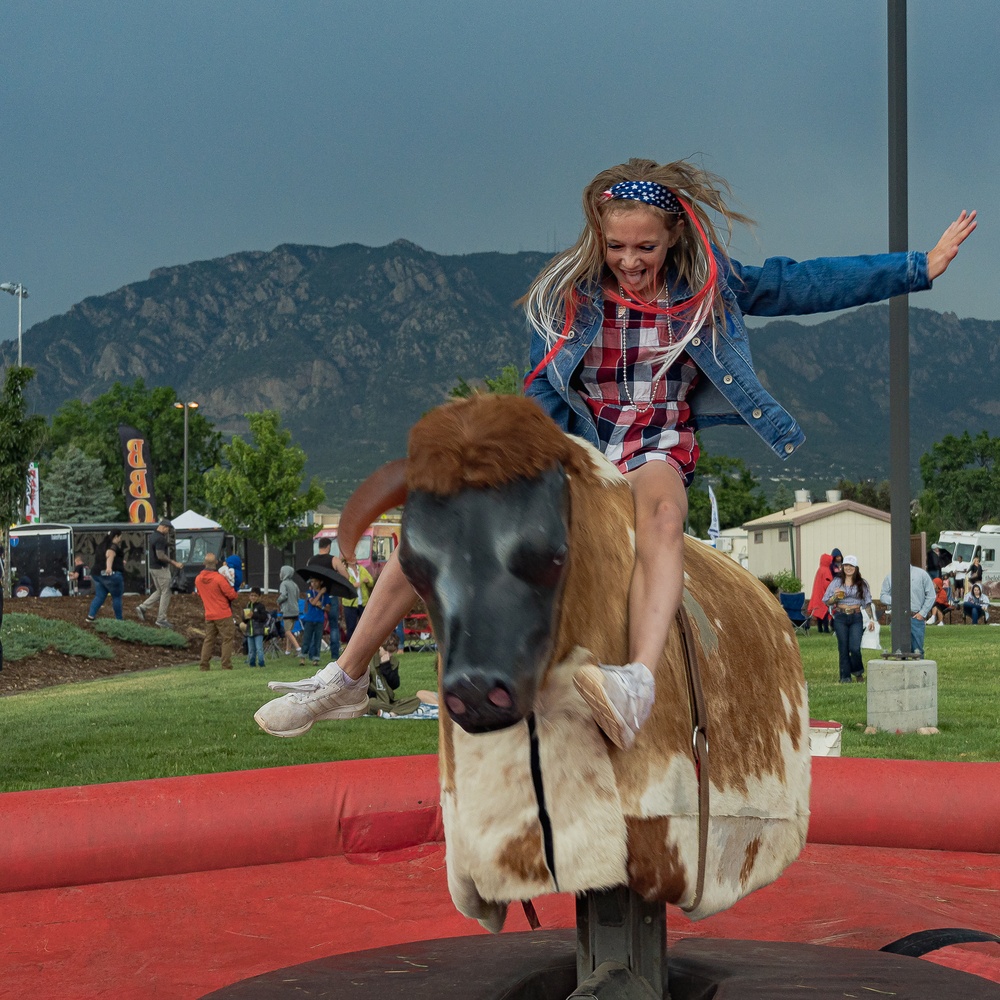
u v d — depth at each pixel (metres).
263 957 3.72
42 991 3.43
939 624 32.22
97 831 4.59
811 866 4.57
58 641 19.97
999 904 4.23
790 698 2.76
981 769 5.15
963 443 97.12
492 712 1.75
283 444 48.62
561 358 2.67
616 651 2.09
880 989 2.60
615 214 2.54
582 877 2.03
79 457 83.31
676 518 2.20
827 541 47.19
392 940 3.83
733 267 2.76
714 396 2.75
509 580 1.79
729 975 2.72
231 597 19.05
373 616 2.52
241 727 10.32
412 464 1.87
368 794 4.99
